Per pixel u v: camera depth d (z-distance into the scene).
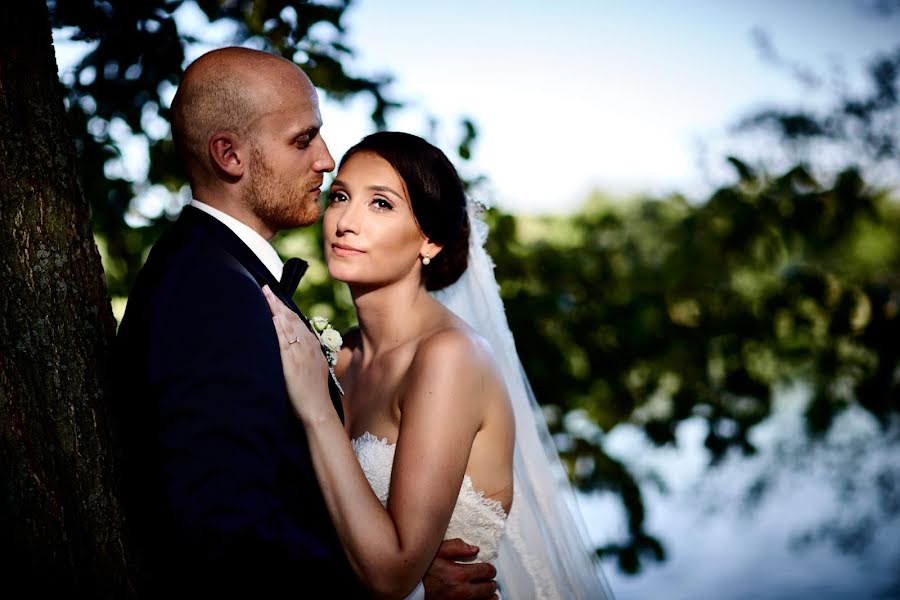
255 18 3.00
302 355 2.00
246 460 1.78
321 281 4.26
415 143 2.41
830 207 4.73
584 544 2.80
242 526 1.73
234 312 1.86
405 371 2.38
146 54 2.98
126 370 1.91
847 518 8.11
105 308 2.03
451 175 2.44
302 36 3.07
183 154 2.09
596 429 4.35
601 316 4.32
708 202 4.80
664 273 4.72
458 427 2.27
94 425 1.93
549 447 3.04
